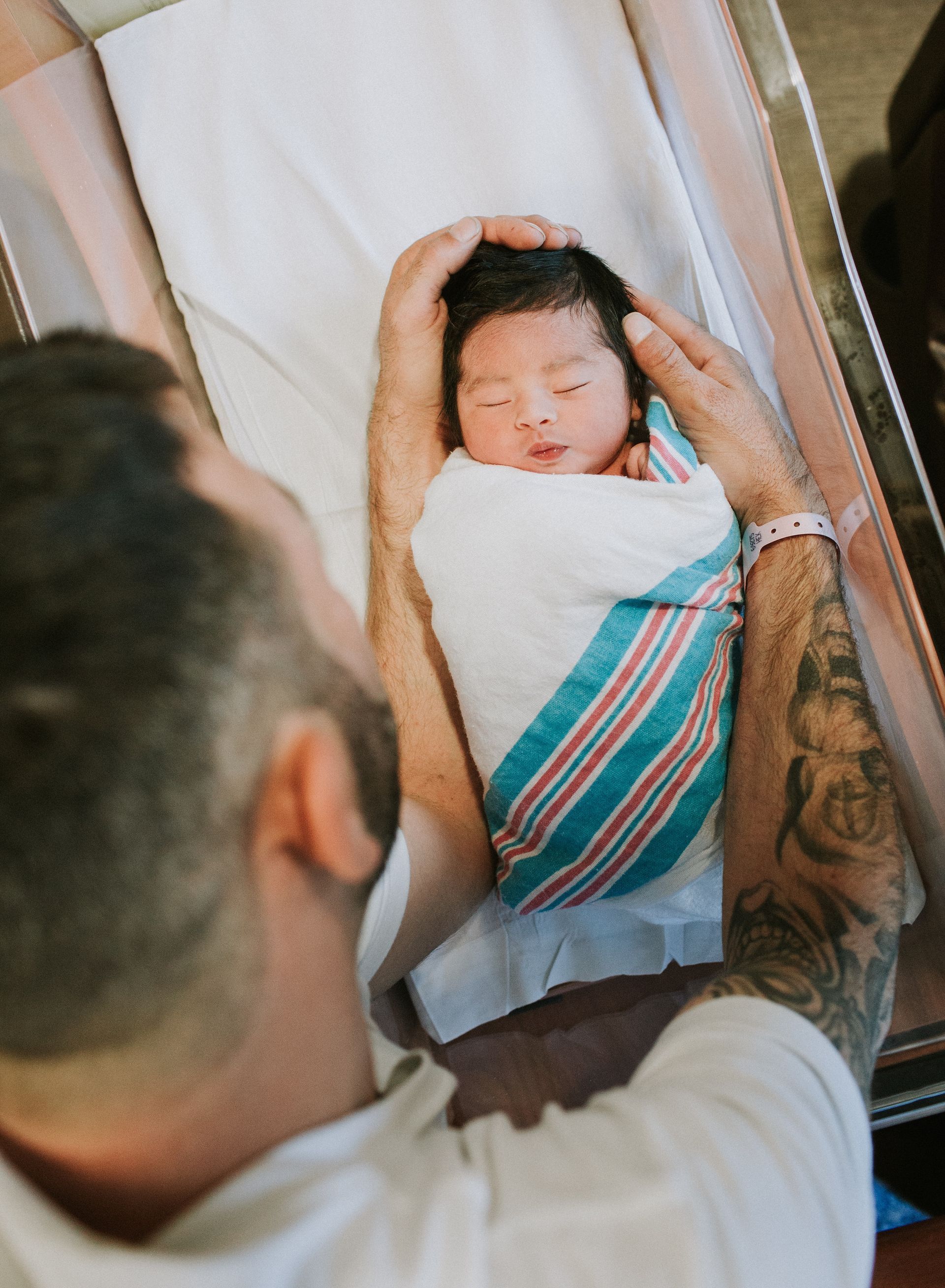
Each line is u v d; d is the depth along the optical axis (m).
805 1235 0.42
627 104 1.18
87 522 0.31
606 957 1.03
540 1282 0.39
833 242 0.97
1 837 0.30
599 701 0.91
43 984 0.32
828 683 0.82
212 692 0.32
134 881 0.31
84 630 0.30
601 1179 0.42
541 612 0.91
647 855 0.94
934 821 0.92
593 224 1.18
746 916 0.69
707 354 1.01
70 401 0.35
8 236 0.96
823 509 1.01
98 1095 0.36
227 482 0.39
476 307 1.02
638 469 1.00
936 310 1.42
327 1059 0.43
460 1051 0.97
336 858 0.39
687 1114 0.44
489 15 1.19
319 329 1.19
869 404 0.99
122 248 1.17
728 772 0.90
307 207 1.20
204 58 1.20
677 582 0.91
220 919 0.35
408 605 1.06
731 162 1.05
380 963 0.81
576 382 0.99
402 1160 0.42
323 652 0.39
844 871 0.66
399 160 1.20
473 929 1.02
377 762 0.43
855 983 0.58
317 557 0.43
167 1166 0.39
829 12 1.70
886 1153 1.01
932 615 0.99
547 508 0.91
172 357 1.20
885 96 1.68
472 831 1.00
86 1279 0.35
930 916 0.93
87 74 1.19
